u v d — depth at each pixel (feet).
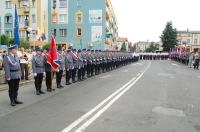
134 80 55.98
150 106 29.66
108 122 22.81
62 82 52.26
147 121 23.44
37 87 37.63
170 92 40.06
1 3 169.78
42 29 163.73
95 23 171.63
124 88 43.45
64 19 174.09
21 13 167.43
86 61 60.95
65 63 48.39
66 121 23.04
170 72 80.12
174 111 27.58
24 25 166.71
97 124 22.17
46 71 40.29
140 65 123.24
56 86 46.26
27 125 21.93
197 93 39.65
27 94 37.65
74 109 27.71
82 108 28.14
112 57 91.09
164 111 27.45
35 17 165.27
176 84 50.26
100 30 171.12
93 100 32.68
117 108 28.19
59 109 27.76
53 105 29.86
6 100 33.27
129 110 27.45
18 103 30.91
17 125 21.95
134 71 83.15
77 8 172.14
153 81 54.60
